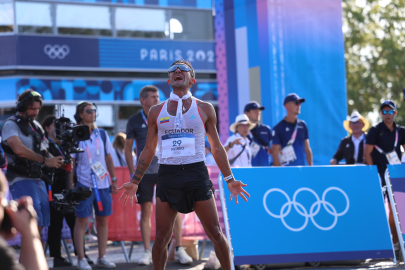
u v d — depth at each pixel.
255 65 13.22
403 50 35.47
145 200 8.79
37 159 7.73
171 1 22.53
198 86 22.88
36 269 2.66
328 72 13.30
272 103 12.92
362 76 36.22
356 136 11.27
